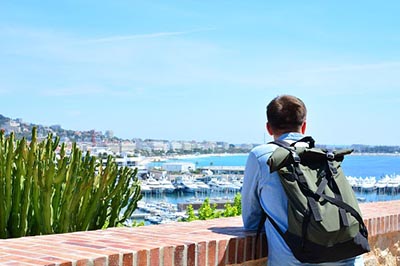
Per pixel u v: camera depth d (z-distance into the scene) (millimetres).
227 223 3818
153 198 93312
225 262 3145
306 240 2814
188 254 2932
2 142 5391
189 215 8938
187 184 97375
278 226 3018
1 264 2359
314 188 2859
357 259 3115
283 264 3010
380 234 4500
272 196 3064
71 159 5199
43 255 2553
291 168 2912
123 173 5586
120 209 5805
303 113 3295
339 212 2814
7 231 5156
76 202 5098
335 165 2990
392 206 5281
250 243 3303
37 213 5156
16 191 5188
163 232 3342
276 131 3305
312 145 3146
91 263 2514
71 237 3100
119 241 2963
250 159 3260
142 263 2717
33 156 5090
